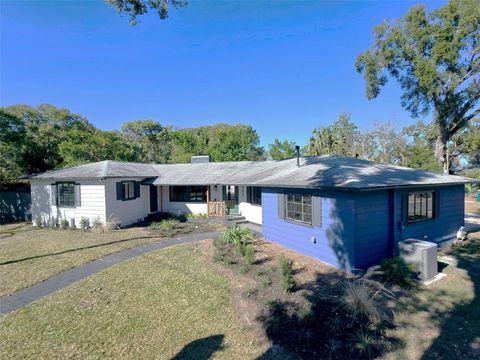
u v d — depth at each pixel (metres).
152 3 6.81
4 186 19.64
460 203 11.09
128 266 8.16
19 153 19.91
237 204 17.09
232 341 4.50
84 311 5.50
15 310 5.59
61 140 23.55
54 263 8.50
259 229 13.59
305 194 8.99
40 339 4.59
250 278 6.95
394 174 9.13
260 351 4.24
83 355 4.19
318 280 6.86
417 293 6.10
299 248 9.31
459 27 18.11
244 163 18.62
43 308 5.65
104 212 13.99
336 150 34.78
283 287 6.13
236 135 43.78
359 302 5.12
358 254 7.36
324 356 4.05
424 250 6.84
